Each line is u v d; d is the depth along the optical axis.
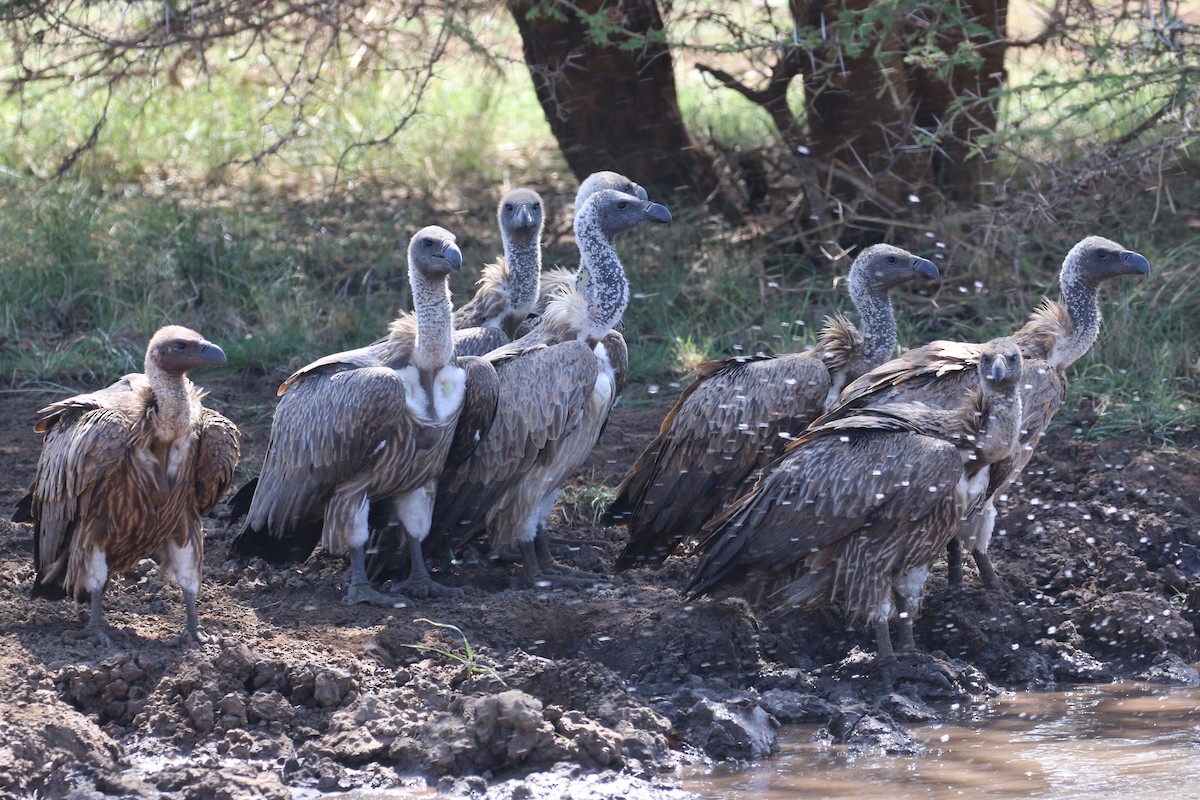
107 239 18.17
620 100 17.75
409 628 9.78
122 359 15.52
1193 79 13.90
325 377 10.45
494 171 21.84
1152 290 15.90
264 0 16.61
